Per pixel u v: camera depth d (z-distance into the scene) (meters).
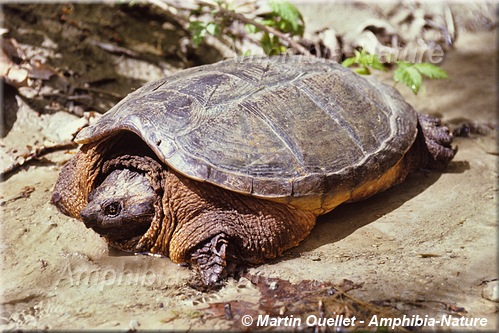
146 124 4.85
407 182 6.38
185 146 4.77
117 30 8.49
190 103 5.07
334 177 5.14
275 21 8.09
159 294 4.66
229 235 4.78
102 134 4.99
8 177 6.28
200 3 7.99
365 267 4.92
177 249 4.88
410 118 6.20
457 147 6.99
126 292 4.69
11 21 8.04
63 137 6.79
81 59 7.89
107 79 7.73
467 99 8.20
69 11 8.52
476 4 10.47
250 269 4.91
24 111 7.07
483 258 5.07
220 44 8.53
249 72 5.62
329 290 4.60
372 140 5.61
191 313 4.39
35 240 5.34
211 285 4.67
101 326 4.26
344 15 9.45
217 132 4.90
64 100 7.25
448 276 4.82
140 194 4.92
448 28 9.75
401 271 4.88
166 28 8.70
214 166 4.73
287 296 4.56
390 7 9.70
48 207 5.79
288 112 5.28
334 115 5.52
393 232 5.47
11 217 5.63
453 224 5.61
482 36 10.10
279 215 5.00
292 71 5.80
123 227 4.93
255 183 4.79
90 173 5.25
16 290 4.73
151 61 8.15
